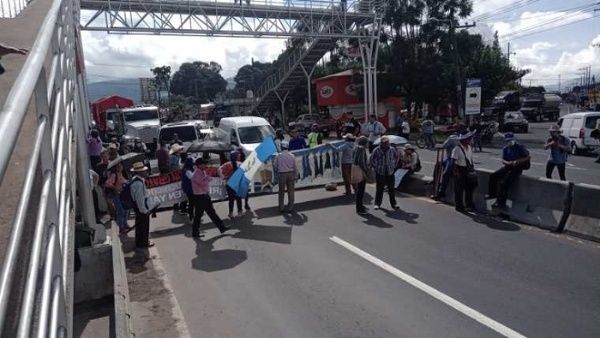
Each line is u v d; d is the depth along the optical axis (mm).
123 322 5020
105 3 25297
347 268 7523
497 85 36750
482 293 6281
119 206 10523
